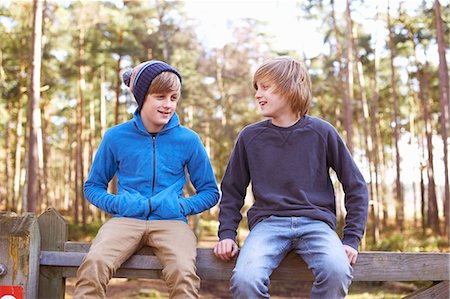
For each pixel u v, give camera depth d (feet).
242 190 8.33
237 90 90.38
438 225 72.18
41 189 79.82
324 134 7.98
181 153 8.16
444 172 55.98
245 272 6.89
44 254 7.66
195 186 8.45
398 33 77.36
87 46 81.97
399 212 78.48
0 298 7.16
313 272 7.16
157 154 8.03
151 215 7.77
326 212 7.69
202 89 85.76
